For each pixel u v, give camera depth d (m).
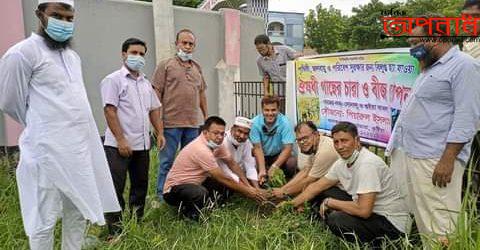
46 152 2.79
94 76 6.86
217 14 8.30
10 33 5.73
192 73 4.84
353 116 4.45
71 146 2.84
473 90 2.70
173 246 3.44
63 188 2.83
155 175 5.40
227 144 4.79
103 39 6.92
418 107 2.97
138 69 3.97
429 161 2.95
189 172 4.32
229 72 8.33
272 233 3.62
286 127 5.06
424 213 3.06
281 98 6.27
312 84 5.15
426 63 2.93
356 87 4.38
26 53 2.73
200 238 3.63
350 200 3.77
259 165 4.99
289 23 28.88
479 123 3.01
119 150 3.83
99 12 6.83
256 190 4.41
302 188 4.29
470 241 2.54
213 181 4.59
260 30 9.31
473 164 3.44
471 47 3.84
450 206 2.90
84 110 2.94
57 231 3.64
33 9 6.02
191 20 7.91
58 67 2.84
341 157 3.44
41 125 2.79
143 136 4.04
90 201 2.91
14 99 2.78
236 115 8.46
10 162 5.45
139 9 7.31
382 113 4.03
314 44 32.75
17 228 3.67
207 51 8.20
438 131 2.90
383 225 3.30
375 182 3.24
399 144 3.30
